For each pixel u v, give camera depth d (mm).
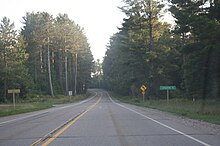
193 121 22281
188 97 52844
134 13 64688
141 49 67438
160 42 66812
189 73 41250
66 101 81000
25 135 15992
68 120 24422
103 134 15523
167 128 17875
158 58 65562
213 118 23375
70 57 113375
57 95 95938
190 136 14445
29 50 97375
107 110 38656
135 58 69062
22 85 82562
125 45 70375
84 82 135125
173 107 38594
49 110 44062
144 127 18531
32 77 96688
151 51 64562
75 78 114688
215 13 31438
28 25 101438
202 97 39062
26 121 25375
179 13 34031
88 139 13914
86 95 121188
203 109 30688
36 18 99375
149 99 65438
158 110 38188
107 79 150750
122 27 68500
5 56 80750
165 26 64750
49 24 88125
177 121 22500
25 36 99812
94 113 32719
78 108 46250
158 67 66875
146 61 65875
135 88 79438
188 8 33781
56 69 116062
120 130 17109
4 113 36656
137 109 41094
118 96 112250
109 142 12953
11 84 80250
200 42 33969
